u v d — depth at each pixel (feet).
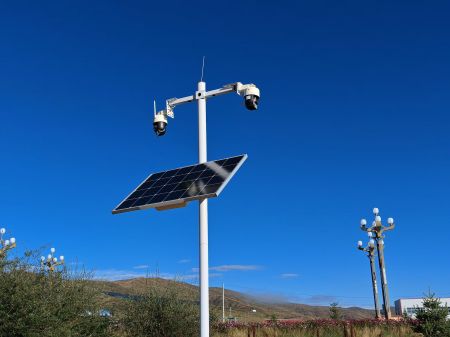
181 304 61.05
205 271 33.65
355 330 79.20
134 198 34.99
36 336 39.09
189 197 31.45
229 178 31.81
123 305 59.72
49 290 46.50
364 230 96.32
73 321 45.93
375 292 102.78
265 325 85.35
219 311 78.28
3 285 40.52
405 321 85.51
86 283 52.01
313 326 85.46
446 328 74.18
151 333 58.85
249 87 36.37
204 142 37.01
